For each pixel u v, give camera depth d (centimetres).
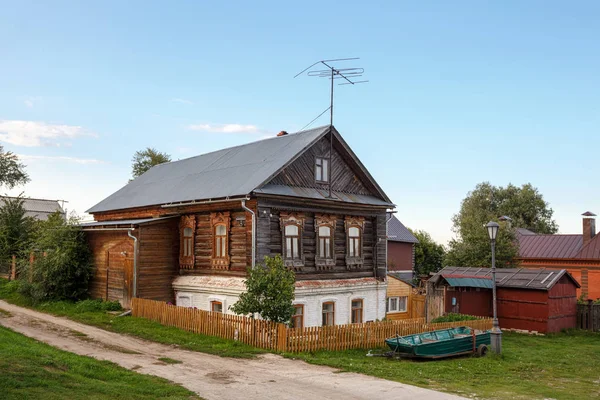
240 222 2636
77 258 3112
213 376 1602
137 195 3519
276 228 2641
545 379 1873
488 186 8562
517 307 3412
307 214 2803
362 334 2264
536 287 3303
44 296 3030
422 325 2533
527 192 8319
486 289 3559
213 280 2727
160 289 2895
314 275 2800
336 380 1600
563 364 2217
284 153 2836
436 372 1828
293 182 2773
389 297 3738
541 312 3300
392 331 2395
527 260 5497
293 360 1888
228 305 2622
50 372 1330
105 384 1329
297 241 2730
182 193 3028
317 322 2753
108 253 3022
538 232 8150
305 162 2845
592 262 5116
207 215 2831
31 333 2195
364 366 1828
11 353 1469
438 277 3447
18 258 3984
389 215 3319
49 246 3117
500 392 1582
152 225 2881
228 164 3180
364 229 3120
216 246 2772
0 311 2788
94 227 3045
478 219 4584
